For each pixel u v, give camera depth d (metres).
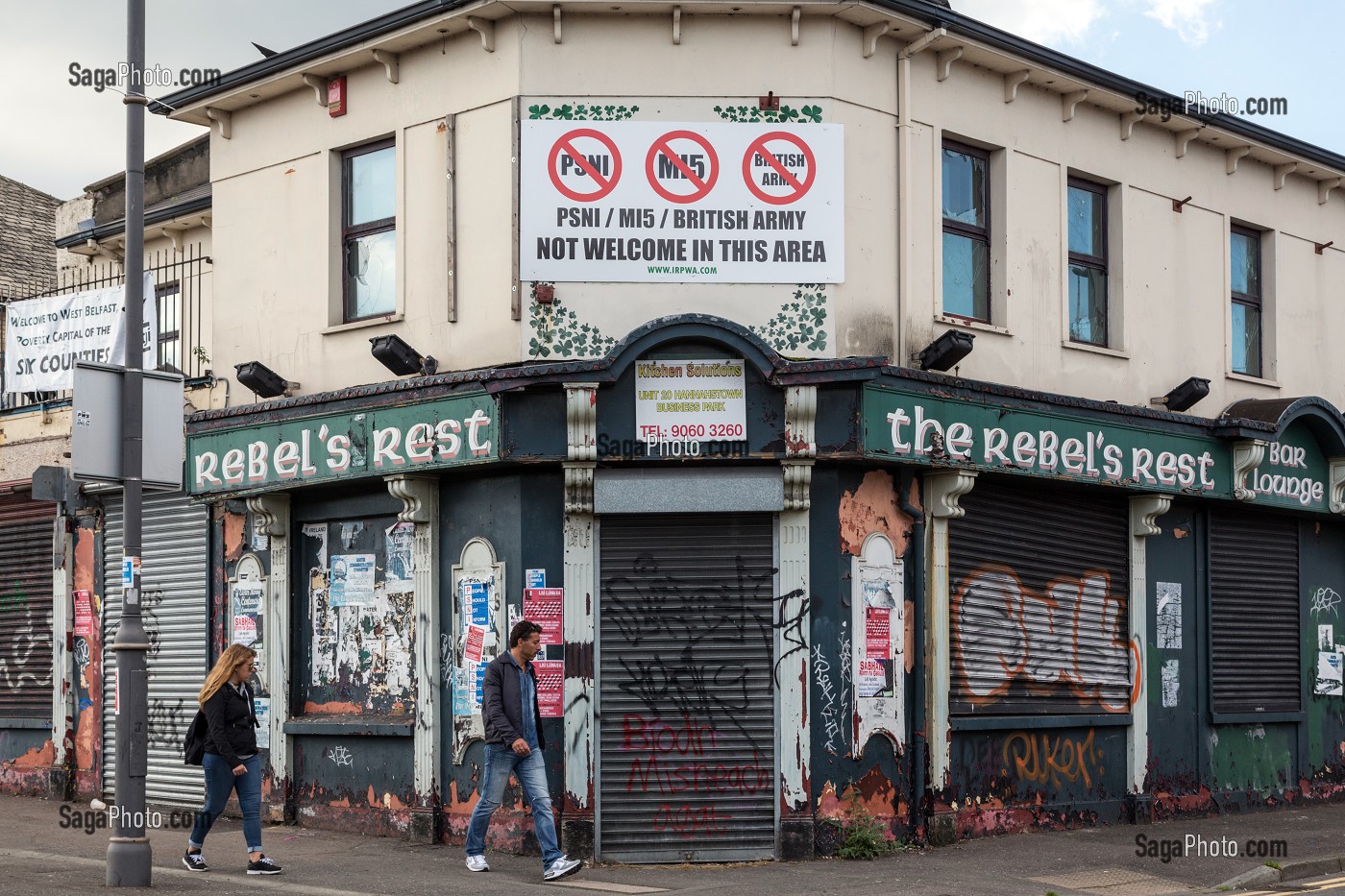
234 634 15.35
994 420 13.80
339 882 11.23
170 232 17.83
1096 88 15.39
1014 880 11.75
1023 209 15.00
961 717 13.76
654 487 12.69
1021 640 14.59
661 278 13.11
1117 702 15.55
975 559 14.16
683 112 13.26
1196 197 16.94
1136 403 15.98
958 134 14.45
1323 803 17.73
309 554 14.97
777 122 13.30
